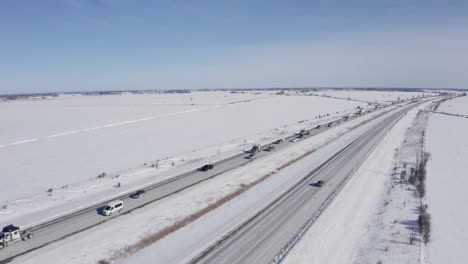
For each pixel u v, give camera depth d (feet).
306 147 230.48
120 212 112.57
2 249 85.97
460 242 94.48
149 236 95.30
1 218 106.93
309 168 176.04
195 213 112.78
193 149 229.86
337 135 285.02
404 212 115.34
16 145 237.25
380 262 82.74
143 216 109.19
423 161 186.19
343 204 123.24
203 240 93.45
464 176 159.02
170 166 176.65
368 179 157.28
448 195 132.87
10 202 123.95
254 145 216.13
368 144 240.94
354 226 105.81
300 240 93.04
